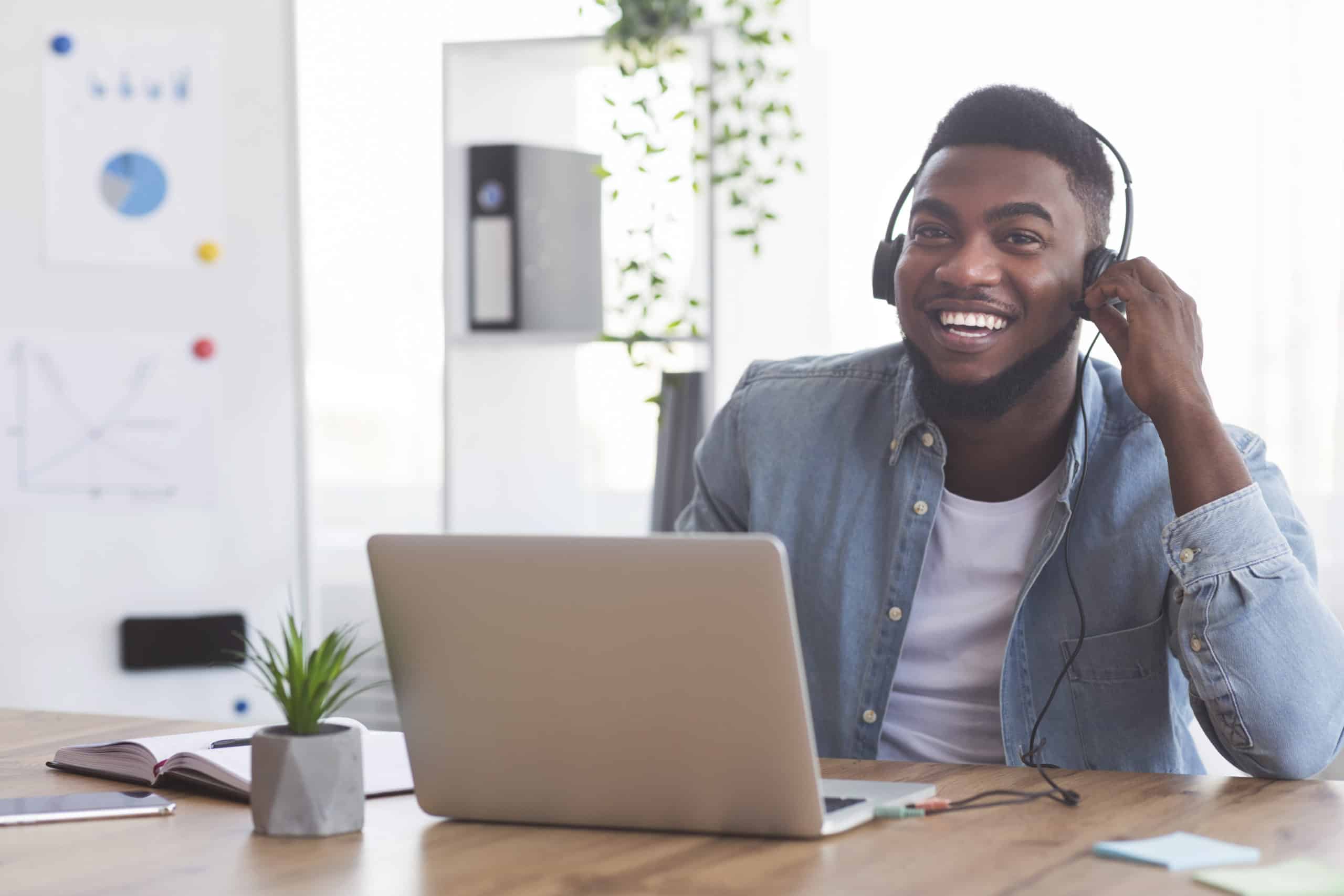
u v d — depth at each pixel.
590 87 3.08
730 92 2.79
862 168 2.90
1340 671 1.41
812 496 1.78
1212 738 1.46
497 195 2.92
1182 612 1.44
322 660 1.18
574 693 1.13
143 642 3.05
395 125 3.45
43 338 3.04
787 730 1.08
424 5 3.38
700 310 2.85
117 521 3.08
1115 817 1.17
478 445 2.98
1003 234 1.64
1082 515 1.64
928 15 2.86
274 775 1.15
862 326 2.92
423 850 1.11
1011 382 1.65
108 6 3.05
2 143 3.01
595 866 1.05
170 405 3.09
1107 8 2.75
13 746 1.57
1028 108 1.67
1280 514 1.57
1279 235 2.67
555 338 2.86
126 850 1.12
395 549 1.17
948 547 1.70
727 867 1.04
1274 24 2.66
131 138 3.07
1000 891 0.97
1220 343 2.70
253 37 3.12
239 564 3.13
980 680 1.67
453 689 1.17
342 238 3.52
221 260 3.12
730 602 1.07
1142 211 2.73
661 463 2.86
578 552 1.11
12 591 3.02
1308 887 0.96
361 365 3.56
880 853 1.07
